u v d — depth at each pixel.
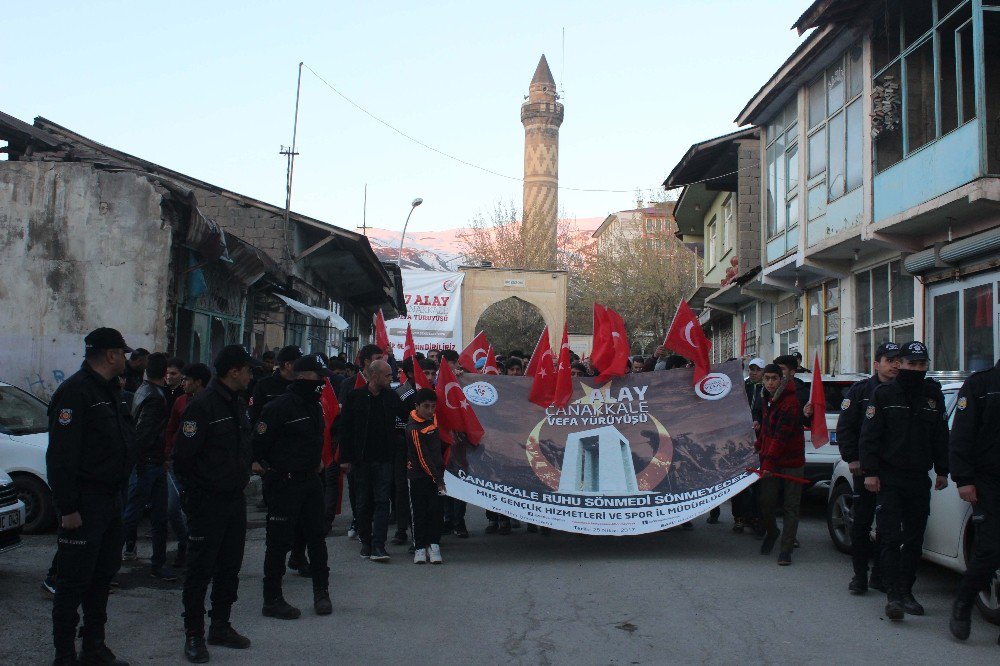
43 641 6.11
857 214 16.20
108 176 14.62
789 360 9.07
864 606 7.21
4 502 7.60
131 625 6.62
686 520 9.45
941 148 13.36
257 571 8.63
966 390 6.33
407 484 10.15
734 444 9.79
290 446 6.86
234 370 6.12
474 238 60.03
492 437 9.88
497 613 6.97
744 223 24.09
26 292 14.48
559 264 61.78
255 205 21.52
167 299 14.66
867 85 15.70
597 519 9.48
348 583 8.05
